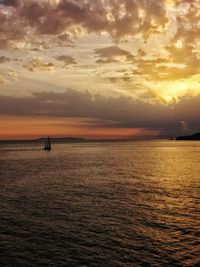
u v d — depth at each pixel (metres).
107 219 28.38
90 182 50.66
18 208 32.66
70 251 21.14
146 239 23.25
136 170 68.19
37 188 45.22
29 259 19.95
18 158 117.31
